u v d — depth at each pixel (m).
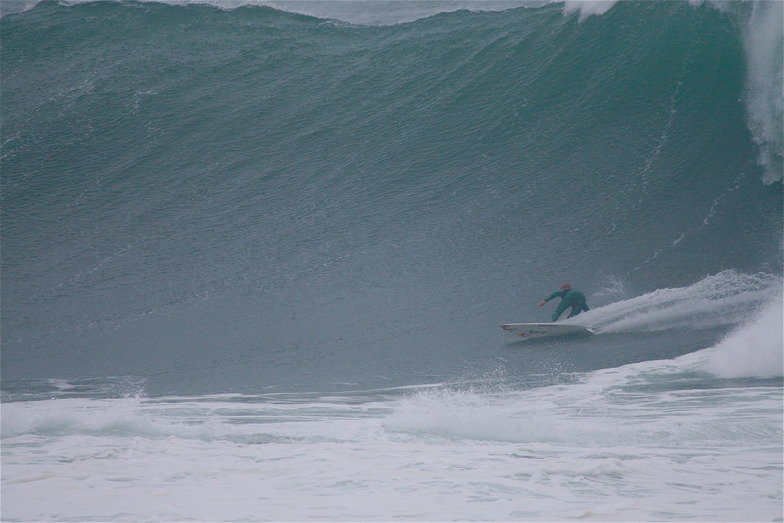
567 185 75.25
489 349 50.88
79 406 38.81
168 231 77.00
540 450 25.00
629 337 51.16
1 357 55.59
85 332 59.72
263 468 21.78
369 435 27.98
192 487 19.59
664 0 94.38
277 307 61.28
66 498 18.50
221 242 73.88
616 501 18.53
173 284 67.31
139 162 89.31
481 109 88.88
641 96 84.38
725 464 22.81
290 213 77.88
